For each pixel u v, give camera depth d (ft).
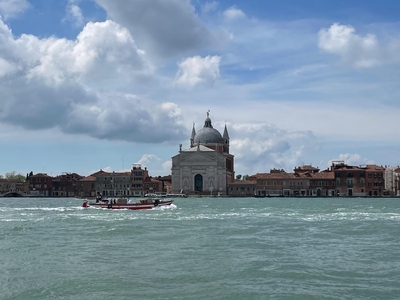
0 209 455.22
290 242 192.54
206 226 257.55
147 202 447.01
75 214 367.25
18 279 127.24
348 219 307.78
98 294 113.80
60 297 111.86
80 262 149.07
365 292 114.62
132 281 124.98
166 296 112.06
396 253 165.17
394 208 448.65
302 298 109.70
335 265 143.64
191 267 141.18
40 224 274.16
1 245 185.47
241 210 416.26
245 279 126.82
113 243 189.98
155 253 165.27
